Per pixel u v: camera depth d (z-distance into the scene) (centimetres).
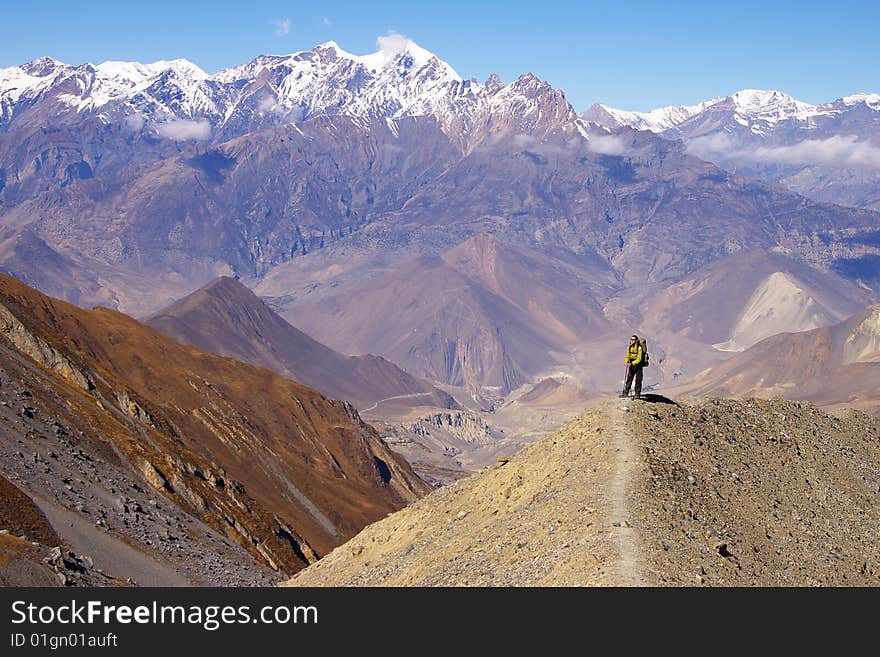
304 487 19812
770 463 7281
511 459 7800
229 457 18825
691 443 7019
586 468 6681
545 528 6209
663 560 5459
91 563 9119
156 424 15862
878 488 7525
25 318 15375
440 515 7675
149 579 9681
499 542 6469
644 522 5866
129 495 11812
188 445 17788
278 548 14312
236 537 13425
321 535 18088
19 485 9881
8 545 7838
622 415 7188
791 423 7938
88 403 13988
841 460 7712
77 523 9944
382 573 7194
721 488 6650
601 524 5866
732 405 7956
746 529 6272
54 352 14750
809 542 6438
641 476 6394
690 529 5931
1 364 12950
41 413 12275
